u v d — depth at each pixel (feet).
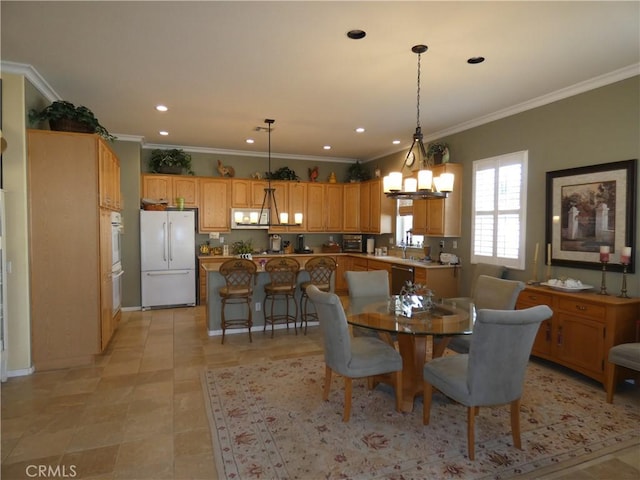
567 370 12.46
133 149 20.53
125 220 20.59
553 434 8.59
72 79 12.25
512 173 15.35
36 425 8.82
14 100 11.19
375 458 7.66
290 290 16.28
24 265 11.53
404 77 12.14
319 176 27.30
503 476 7.15
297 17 8.64
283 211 25.29
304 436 8.45
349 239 26.48
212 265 19.90
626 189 11.57
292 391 10.77
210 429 8.71
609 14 8.46
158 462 7.48
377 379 10.71
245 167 25.38
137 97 14.02
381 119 16.96
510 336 7.43
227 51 10.34
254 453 7.80
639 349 9.65
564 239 13.38
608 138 12.11
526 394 10.65
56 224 11.98
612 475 7.20
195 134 20.02
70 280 12.21
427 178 9.98
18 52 10.35
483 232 16.74
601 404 10.07
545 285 13.15
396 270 19.88
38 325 12.00
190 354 13.80
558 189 13.57
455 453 7.86
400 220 23.48
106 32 9.30
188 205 23.12
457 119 16.90
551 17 8.61
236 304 16.56
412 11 8.38
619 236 11.76
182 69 11.52
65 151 11.95
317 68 11.44
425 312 10.24
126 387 10.93
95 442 8.16
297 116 16.51
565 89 13.12
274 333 16.53
